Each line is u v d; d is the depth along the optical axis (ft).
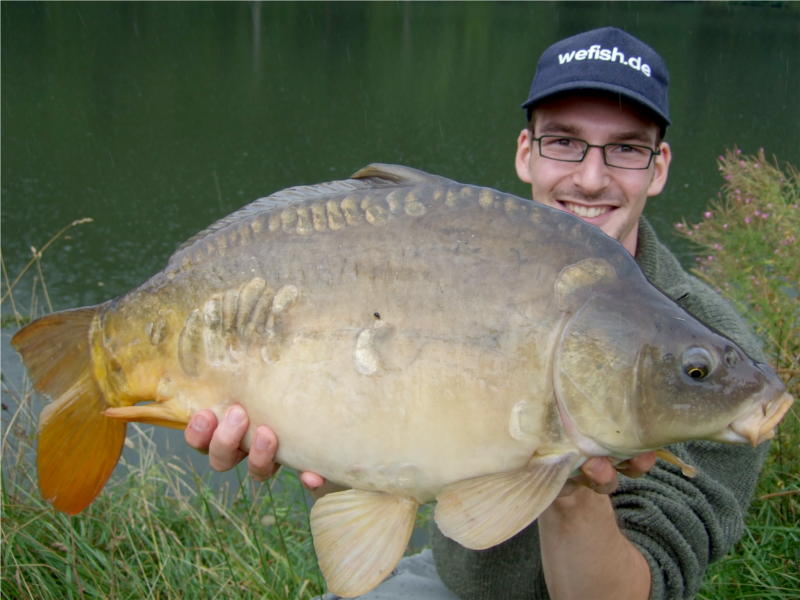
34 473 11.35
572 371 5.37
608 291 5.48
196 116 53.21
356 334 5.51
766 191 16.44
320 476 5.80
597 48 8.01
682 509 6.76
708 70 66.08
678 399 5.39
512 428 5.38
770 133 42.27
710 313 7.50
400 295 5.50
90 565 10.08
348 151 45.19
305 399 5.57
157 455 13.10
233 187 37.45
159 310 5.94
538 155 8.33
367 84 67.46
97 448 6.34
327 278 5.61
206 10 110.52
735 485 7.25
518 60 82.02
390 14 120.47
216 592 9.91
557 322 5.41
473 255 5.50
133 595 9.96
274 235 5.80
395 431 5.46
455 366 5.40
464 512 5.38
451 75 72.79
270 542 11.40
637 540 6.76
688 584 6.84
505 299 5.43
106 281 24.59
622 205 8.11
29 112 51.37
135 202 34.53
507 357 5.38
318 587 10.16
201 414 5.77
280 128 50.88
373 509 5.61
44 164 40.29
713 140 41.86
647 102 7.87
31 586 9.81
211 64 73.10
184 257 5.96
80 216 32.14
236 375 5.73
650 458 5.85
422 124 53.11
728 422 5.42
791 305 12.75
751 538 10.19
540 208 5.63
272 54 80.59
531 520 5.26
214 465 5.94
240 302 5.73
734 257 14.42
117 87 60.85
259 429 5.67
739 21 104.83
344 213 5.73
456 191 5.67
